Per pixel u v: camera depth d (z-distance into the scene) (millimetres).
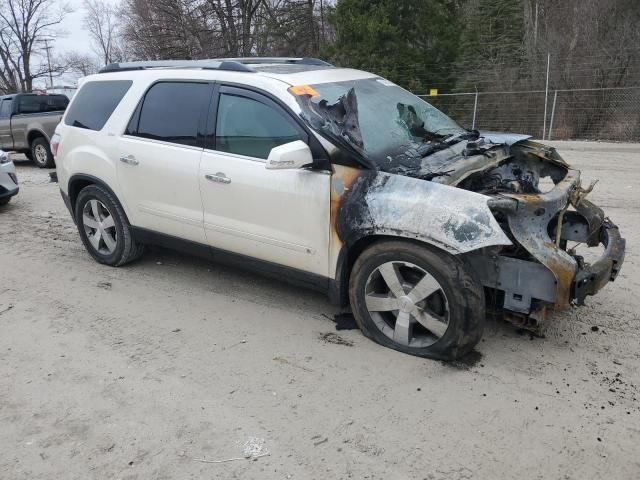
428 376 3404
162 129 4598
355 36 20062
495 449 2779
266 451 2816
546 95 17359
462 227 3172
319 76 4336
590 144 14820
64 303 4664
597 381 3318
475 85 19922
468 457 2732
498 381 3336
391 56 19750
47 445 2914
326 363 3590
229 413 3121
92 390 3381
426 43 20375
